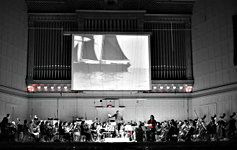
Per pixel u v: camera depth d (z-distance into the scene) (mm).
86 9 23812
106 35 23625
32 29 23922
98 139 19312
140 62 23391
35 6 23828
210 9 22516
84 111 23375
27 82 23250
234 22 19859
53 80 23328
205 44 22906
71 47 23453
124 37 23594
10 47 21328
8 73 20984
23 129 17312
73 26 24156
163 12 24375
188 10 24422
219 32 21547
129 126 17469
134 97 23719
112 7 23922
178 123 20203
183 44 24328
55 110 23312
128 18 24062
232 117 18125
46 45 23797
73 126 18703
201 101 22922
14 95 21578
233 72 20078
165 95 23859
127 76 23234
